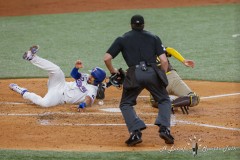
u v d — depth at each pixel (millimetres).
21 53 55219
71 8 83750
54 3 87250
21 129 31516
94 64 50156
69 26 69812
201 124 32469
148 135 30578
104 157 26391
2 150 27625
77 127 31922
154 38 29594
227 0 84625
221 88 41469
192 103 34000
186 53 53812
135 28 29672
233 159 26188
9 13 81562
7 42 60906
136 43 29250
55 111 35125
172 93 35688
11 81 44125
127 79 29016
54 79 36281
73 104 36656
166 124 28594
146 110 35500
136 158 26266
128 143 28656
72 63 50719
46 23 72312
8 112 34906
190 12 76812
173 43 58594
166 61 29453
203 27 66500
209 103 37344
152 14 76312
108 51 29359
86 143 29172
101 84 36656
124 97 29250
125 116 28812
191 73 46250
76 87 36562
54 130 31359
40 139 29797
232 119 33469
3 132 30969
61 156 26594
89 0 88125
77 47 57656
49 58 52938
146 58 29141
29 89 41562
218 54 52875
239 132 30922
